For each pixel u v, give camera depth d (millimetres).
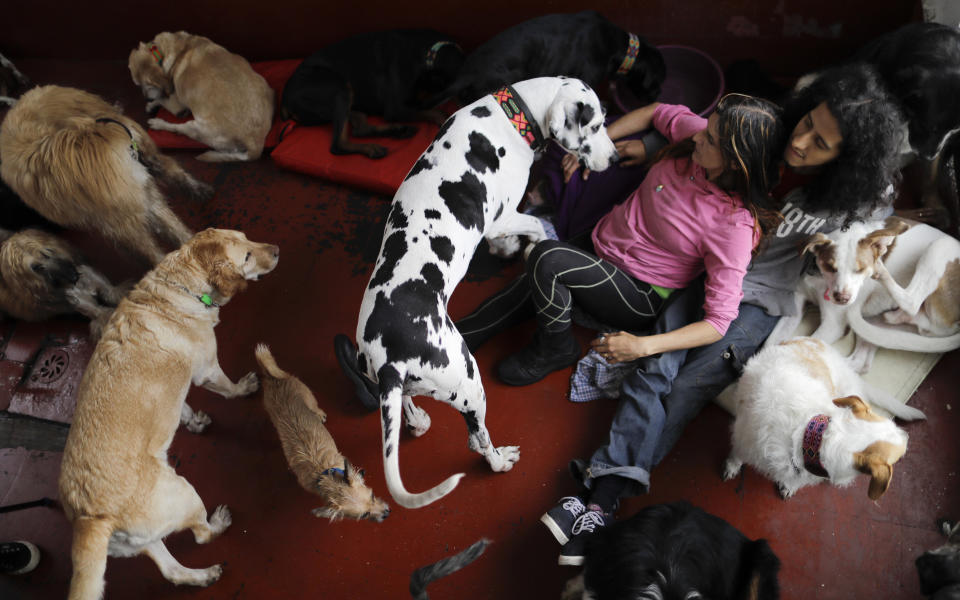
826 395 2189
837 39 3518
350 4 3947
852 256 2348
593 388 2867
